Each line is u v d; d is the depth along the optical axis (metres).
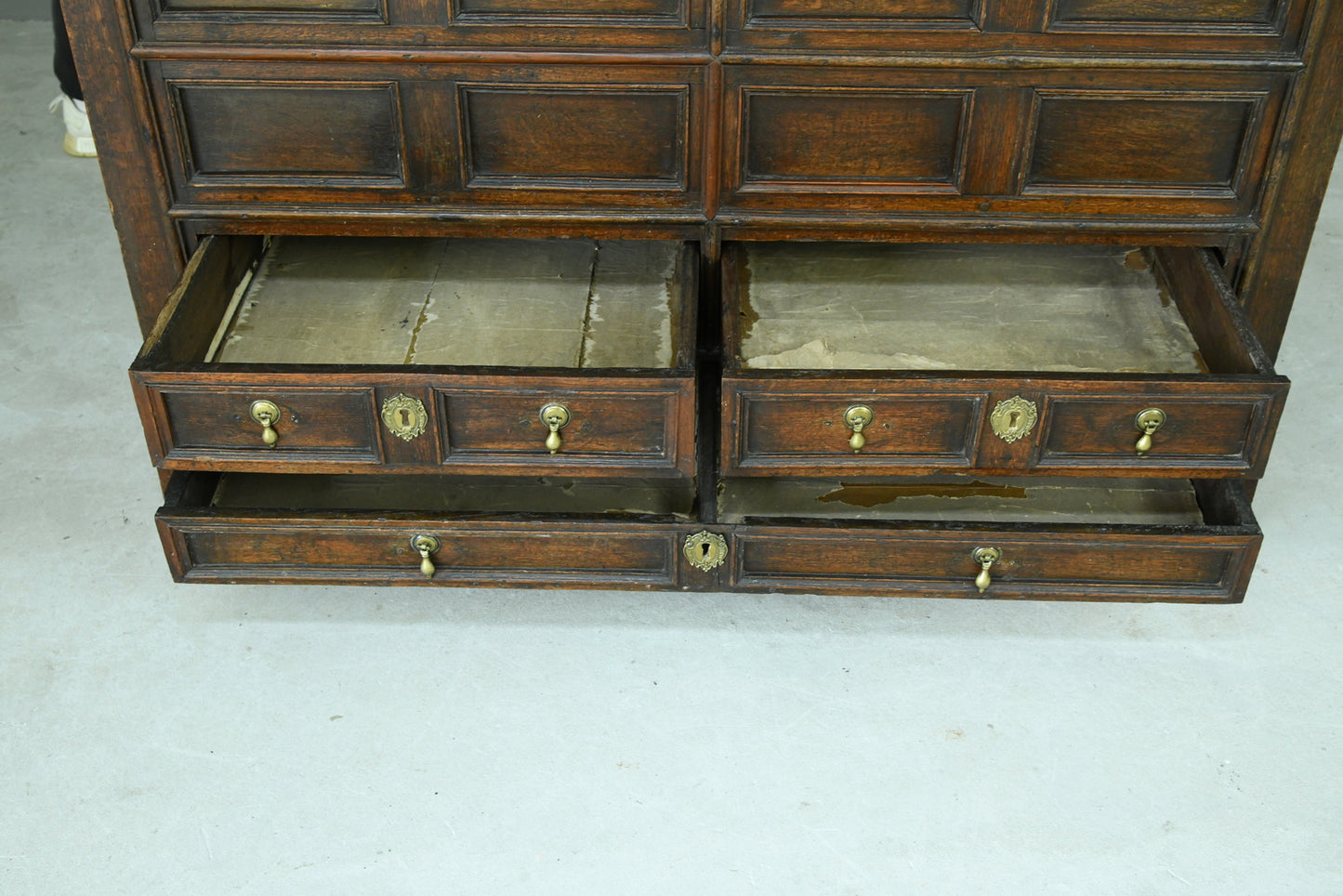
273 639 2.65
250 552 2.45
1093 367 2.52
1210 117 2.38
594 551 2.44
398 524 2.39
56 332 3.47
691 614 2.71
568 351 2.54
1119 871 2.23
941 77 2.33
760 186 2.46
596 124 2.40
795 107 2.37
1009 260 2.80
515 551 2.45
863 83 2.34
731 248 2.56
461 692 2.54
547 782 2.37
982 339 2.58
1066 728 2.48
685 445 2.31
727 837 2.28
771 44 2.29
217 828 2.29
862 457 2.35
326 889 2.19
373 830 2.29
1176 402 2.26
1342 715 2.51
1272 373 2.26
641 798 2.34
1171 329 2.62
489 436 2.32
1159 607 2.73
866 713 2.50
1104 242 2.53
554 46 2.30
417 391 2.25
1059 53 2.29
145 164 2.45
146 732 2.45
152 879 2.20
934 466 2.35
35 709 2.49
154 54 2.30
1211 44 2.28
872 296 2.69
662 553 2.44
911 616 2.71
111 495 2.97
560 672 2.58
